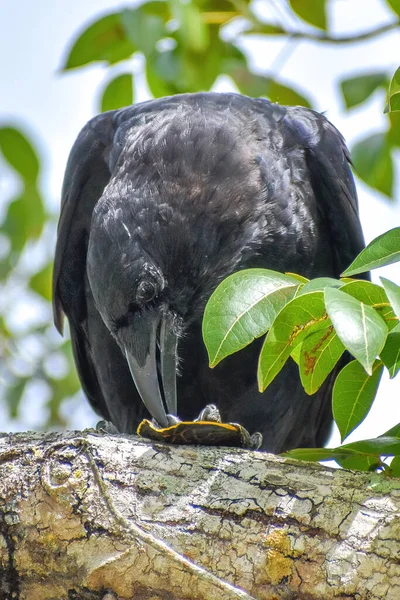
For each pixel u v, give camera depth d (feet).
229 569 21.04
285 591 20.76
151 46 35.70
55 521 21.72
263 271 20.95
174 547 21.29
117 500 21.86
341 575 20.44
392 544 20.47
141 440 23.15
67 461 22.39
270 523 21.27
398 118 38.22
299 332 20.93
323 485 21.66
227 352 20.15
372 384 22.63
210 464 22.45
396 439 23.00
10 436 23.57
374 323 18.58
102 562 21.24
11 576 22.04
